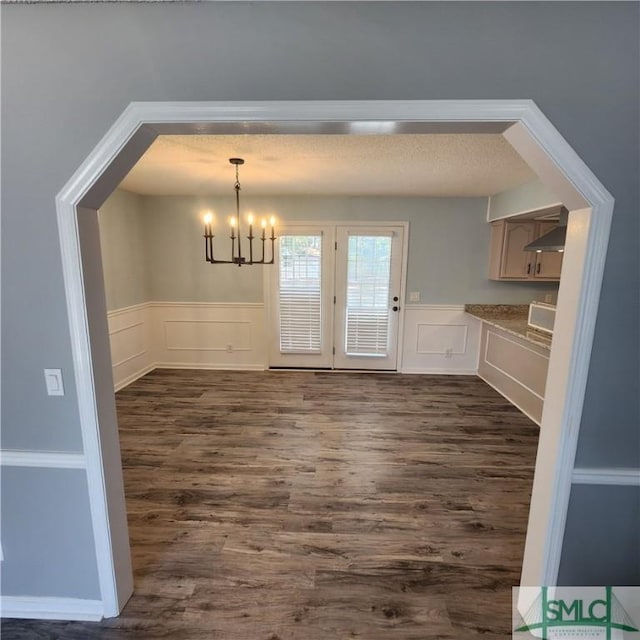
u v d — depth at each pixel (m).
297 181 3.70
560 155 1.17
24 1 1.13
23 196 1.25
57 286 1.31
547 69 1.13
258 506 2.28
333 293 4.86
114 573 1.54
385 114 1.15
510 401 3.99
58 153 1.22
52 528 1.51
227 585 1.72
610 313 1.27
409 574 1.79
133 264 4.54
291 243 4.75
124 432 3.24
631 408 1.33
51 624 1.54
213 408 3.77
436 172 3.23
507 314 4.71
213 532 2.05
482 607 1.62
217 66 1.15
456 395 4.18
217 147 2.56
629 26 1.11
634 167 1.17
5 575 1.56
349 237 4.70
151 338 4.99
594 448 1.36
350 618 1.57
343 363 5.04
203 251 4.81
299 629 1.52
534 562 1.51
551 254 4.29
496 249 4.46
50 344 1.35
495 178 3.45
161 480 2.54
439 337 4.88
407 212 4.61
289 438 3.15
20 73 1.19
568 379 1.32
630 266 1.23
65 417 1.41
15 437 1.43
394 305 4.84
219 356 5.06
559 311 1.36
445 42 1.12
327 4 1.11
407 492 2.43
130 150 1.25
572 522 1.43
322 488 2.46
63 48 1.17
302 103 1.14
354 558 1.88
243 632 1.51
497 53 1.12
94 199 1.30
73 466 1.44
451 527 2.11
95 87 1.18
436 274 4.74
